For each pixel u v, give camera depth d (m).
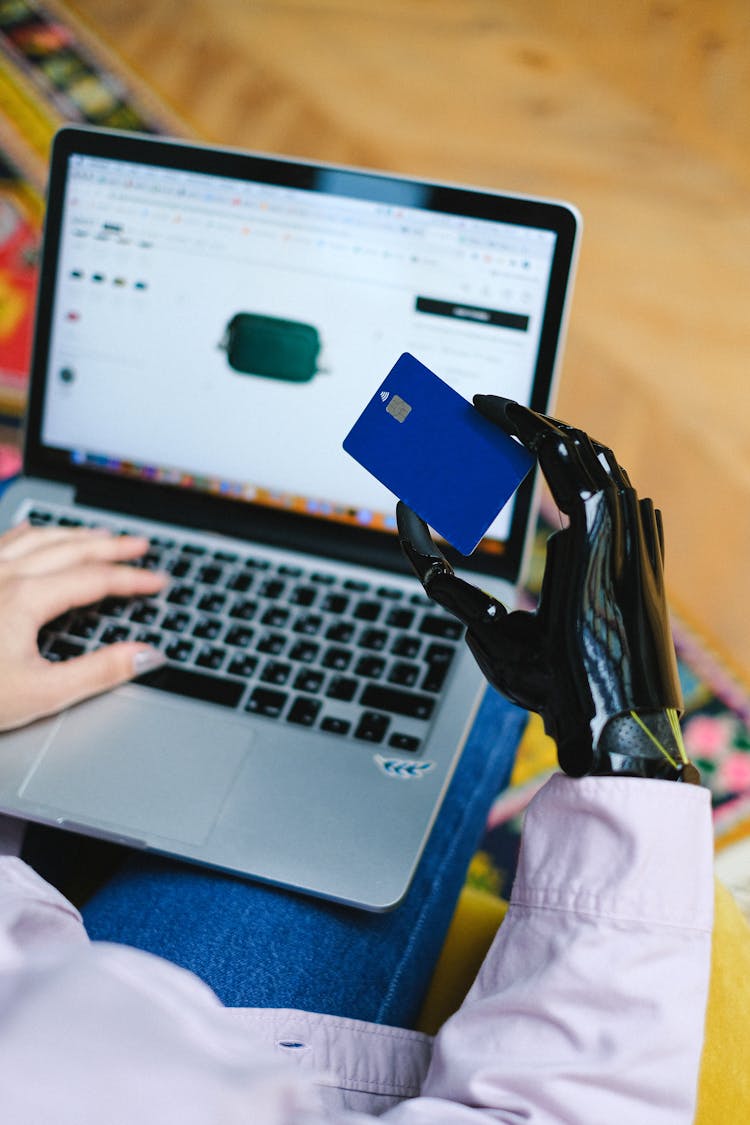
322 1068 0.56
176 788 0.68
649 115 1.67
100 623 0.77
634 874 0.46
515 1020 0.46
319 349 0.79
